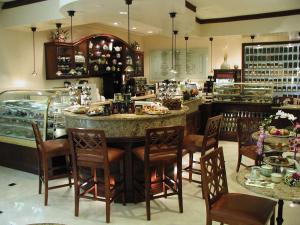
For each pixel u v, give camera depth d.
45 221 3.45
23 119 5.10
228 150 6.47
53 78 6.97
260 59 9.20
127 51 9.08
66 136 4.79
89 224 3.37
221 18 8.13
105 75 8.90
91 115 3.88
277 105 6.65
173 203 3.89
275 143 3.85
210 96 8.01
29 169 5.14
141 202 3.96
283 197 2.33
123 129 3.79
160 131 3.39
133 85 9.09
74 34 7.59
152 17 5.57
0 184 4.61
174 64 10.47
